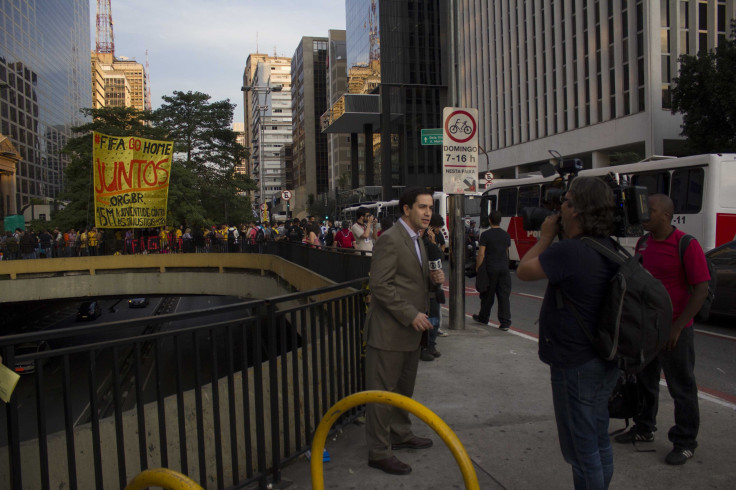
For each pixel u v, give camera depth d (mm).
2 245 26547
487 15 52625
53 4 115500
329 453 4031
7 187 74312
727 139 23328
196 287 23578
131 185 18875
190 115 43469
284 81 186500
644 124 33062
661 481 3443
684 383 3656
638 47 33750
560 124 41062
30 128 99375
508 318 8344
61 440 3049
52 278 22859
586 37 38406
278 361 3936
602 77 36500
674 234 3684
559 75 41062
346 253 10094
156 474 1981
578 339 2537
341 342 4676
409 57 62062
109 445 3199
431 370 6172
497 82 50469
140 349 3008
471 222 24578
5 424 2947
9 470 2770
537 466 3744
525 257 2738
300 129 120312
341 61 96188
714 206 12109
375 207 34062
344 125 67688
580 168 3498
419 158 62500
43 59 107688
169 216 33594
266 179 180875
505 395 5270
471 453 3965
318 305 4203
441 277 3910
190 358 3412
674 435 3723
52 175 111000
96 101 184625
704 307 3648
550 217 2775
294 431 4070
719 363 6719
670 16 32844
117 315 40250
